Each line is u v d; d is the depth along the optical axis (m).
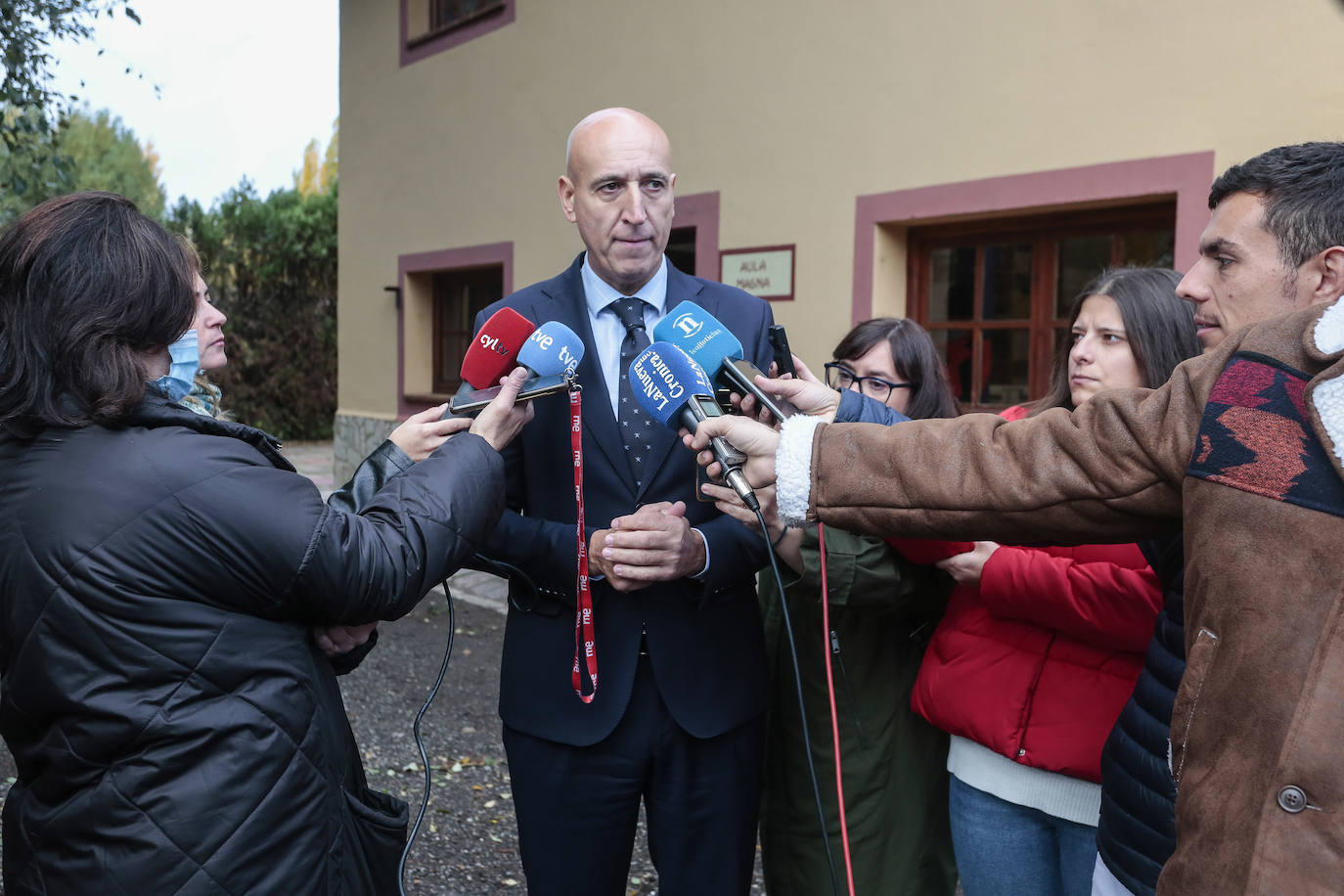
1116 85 4.24
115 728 1.19
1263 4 3.84
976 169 4.70
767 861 2.18
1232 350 1.09
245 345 15.16
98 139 30.66
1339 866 0.90
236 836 1.20
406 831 1.48
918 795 2.06
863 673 2.05
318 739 1.30
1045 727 1.72
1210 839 0.97
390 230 8.68
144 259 1.26
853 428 1.38
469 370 1.68
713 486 1.64
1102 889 1.42
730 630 1.95
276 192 15.84
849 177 5.18
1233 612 0.98
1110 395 1.20
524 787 1.96
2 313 1.25
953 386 5.19
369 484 1.55
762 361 2.02
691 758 1.92
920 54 4.85
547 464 1.96
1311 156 1.28
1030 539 1.27
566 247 6.89
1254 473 0.99
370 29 8.72
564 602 1.93
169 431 1.25
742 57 5.62
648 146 1.92
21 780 1.33
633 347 1.96
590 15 6.52
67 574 1.18
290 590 1.24
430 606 5.98
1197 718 1.01
